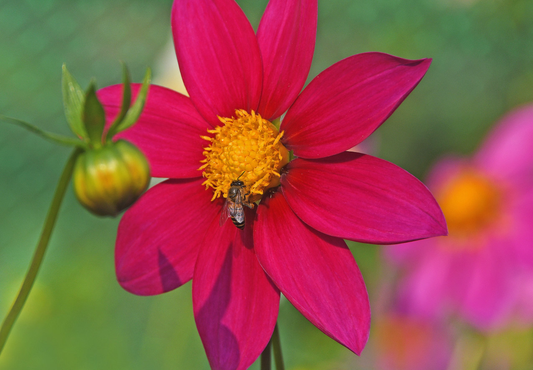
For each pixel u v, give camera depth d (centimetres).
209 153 40
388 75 38
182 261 39
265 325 38
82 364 70
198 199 40
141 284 39
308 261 38
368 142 59
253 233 39
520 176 51
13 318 34
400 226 37
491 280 51
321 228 38
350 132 38
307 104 39
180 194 40
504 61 94
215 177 40
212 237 39
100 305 75
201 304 38
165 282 39
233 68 39
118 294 77
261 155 39
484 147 53
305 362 59
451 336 53
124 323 74
